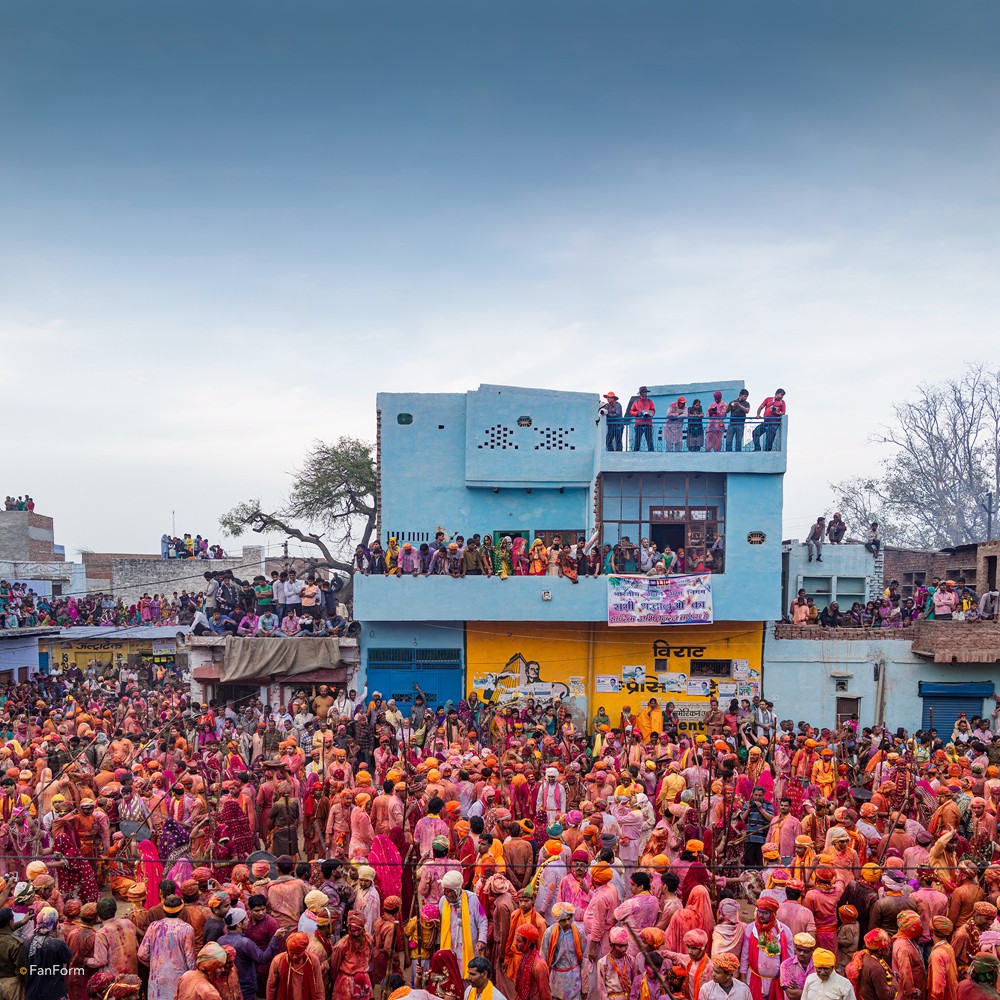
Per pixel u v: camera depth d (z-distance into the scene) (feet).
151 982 27.61
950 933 29.01
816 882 31.68
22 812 40.96
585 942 29.66
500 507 85.92
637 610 77.87
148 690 88.58
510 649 81.15
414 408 85.87
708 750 54.19
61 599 116.47
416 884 34.42
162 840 39.42
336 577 117.39
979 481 150.92
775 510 79.66
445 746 60.03
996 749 60.85
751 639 81.30
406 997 24.84
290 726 68.23
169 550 137.18
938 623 79.46
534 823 42.47
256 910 30.17
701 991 25.22
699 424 80.48
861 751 60.49
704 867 31.32
